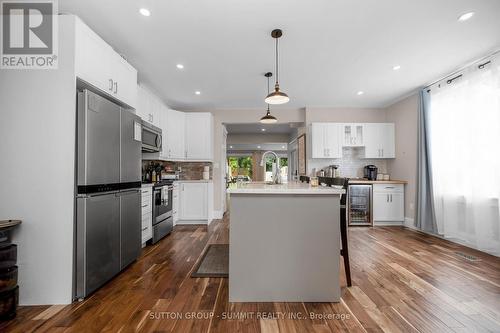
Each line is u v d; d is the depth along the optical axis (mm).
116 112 2363
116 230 2342
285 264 1925
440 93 3754
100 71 2250
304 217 1938
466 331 1528
